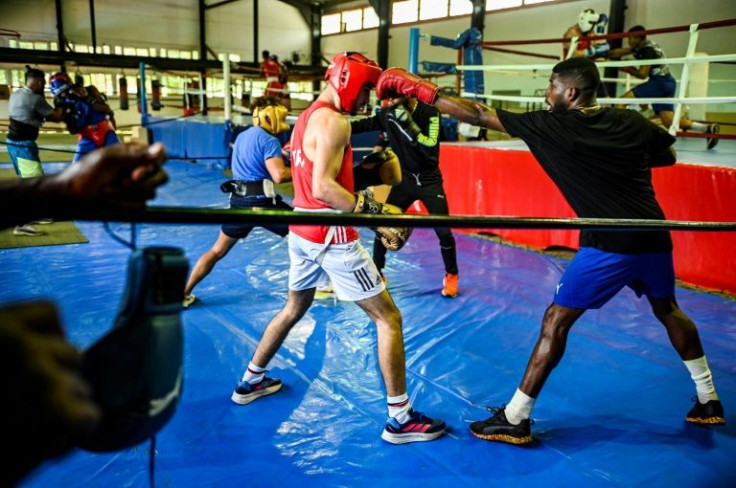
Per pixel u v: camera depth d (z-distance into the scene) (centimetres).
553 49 1548
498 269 471
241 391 247
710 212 418
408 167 385
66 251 486
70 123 559
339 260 216
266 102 346
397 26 2014
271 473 202
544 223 130
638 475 206
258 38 2238
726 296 408
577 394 264
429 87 208
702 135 558
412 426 223
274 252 506
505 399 259
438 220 111
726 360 304
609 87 1252
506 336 330
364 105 220
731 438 229
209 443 219
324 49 2359
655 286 222
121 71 1942
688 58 493
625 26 1377
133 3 2017
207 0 2164
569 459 215
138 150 64
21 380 38
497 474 206
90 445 62
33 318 45
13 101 529
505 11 1648
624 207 207
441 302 388
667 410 251
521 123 212
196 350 300
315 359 294
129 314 66
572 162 208
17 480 40
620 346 317
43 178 62
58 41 1922
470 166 583
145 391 64
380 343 220
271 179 352
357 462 211
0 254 471
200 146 1117
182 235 562
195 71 1839
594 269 208
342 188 209
